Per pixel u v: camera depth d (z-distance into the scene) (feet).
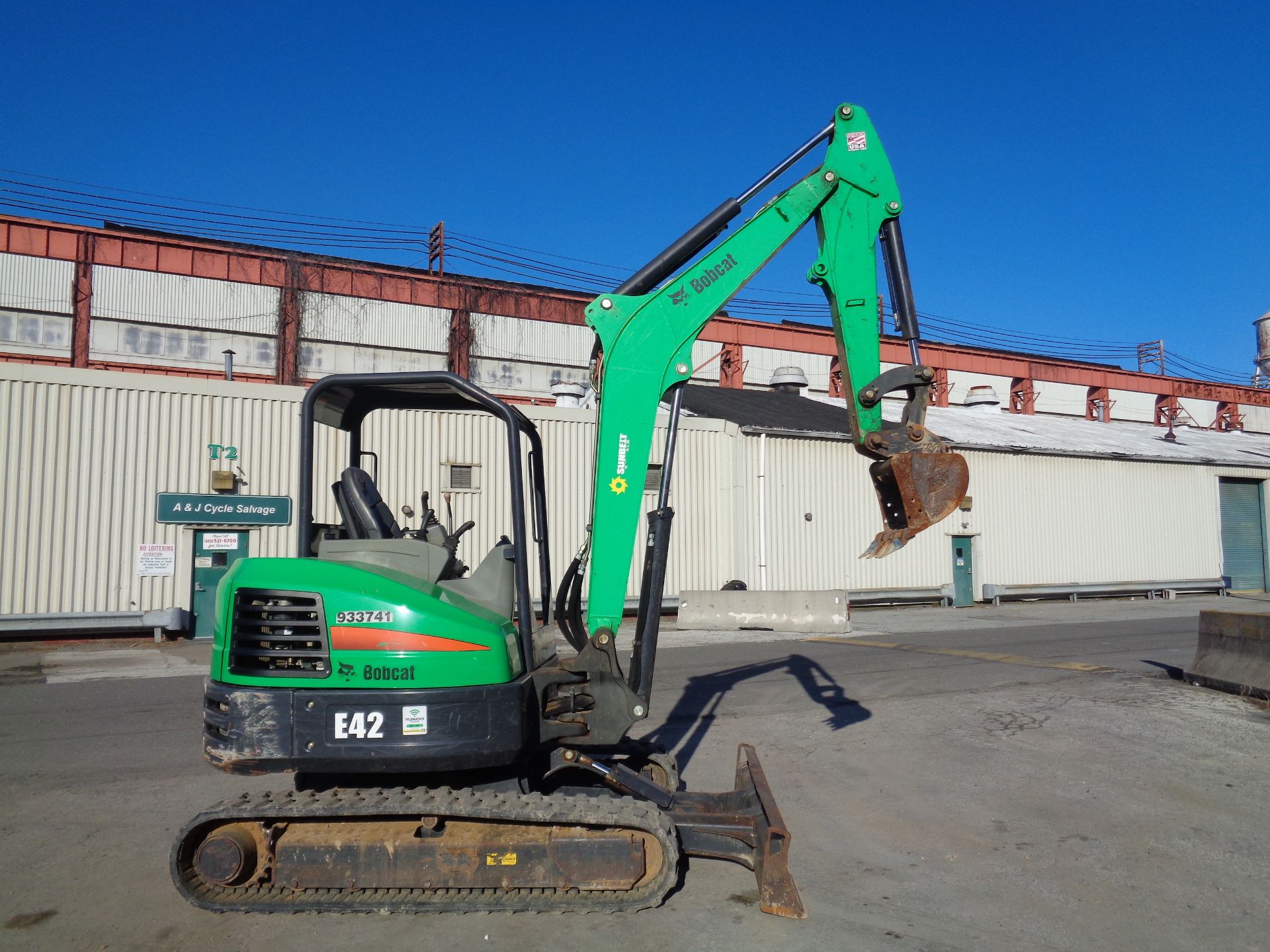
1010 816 19.89
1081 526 93.04
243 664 14.93
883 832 18.93
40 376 53.42
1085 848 17.94
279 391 59.21
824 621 58.29
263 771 14.44
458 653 14.73
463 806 14.29
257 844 14.52
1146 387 169.27
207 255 96.02
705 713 30.96
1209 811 20.21
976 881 16.28
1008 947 13.62
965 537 86.07
